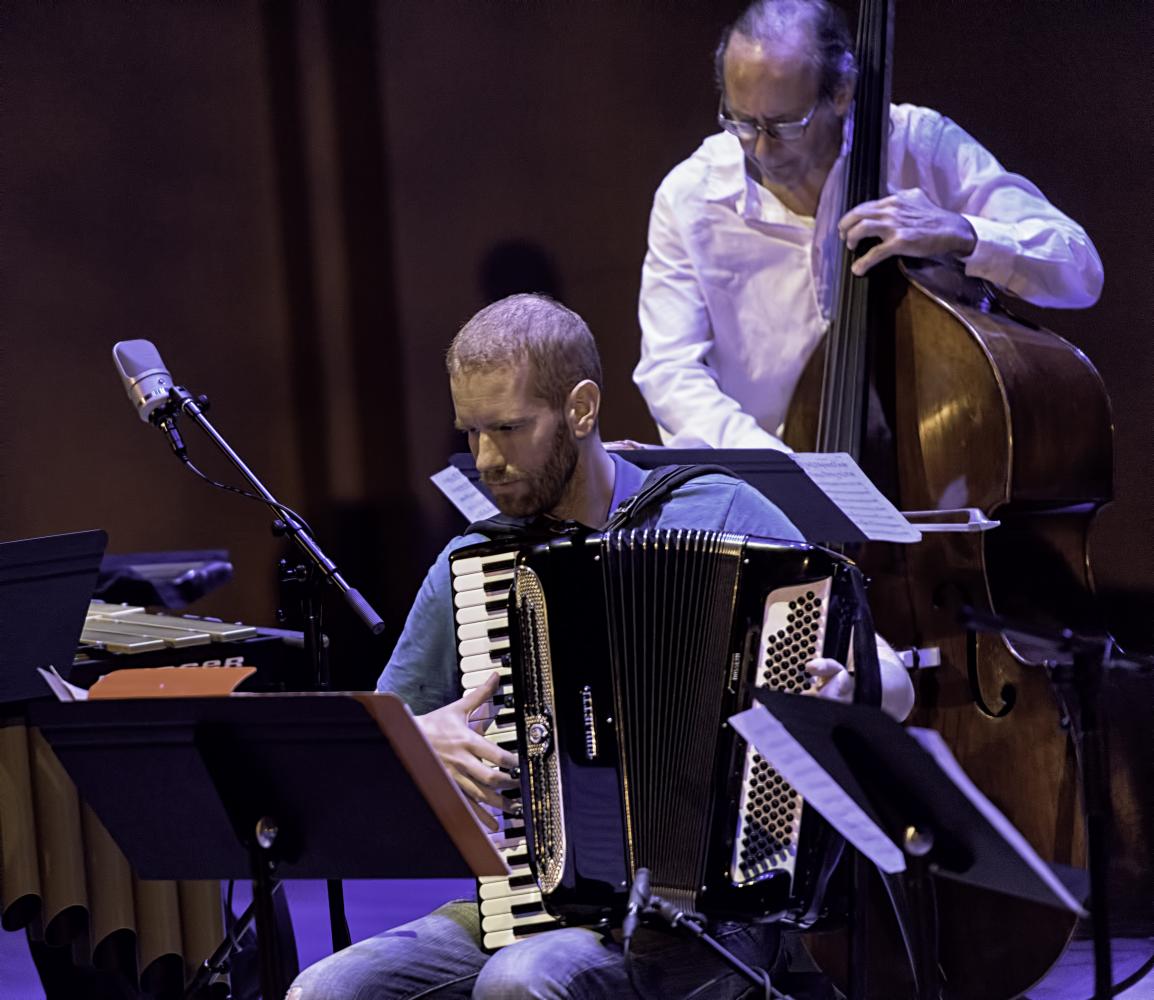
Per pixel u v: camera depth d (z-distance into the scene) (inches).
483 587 329.7
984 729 427.8
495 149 771.4
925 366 454.0
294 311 807.7
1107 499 452.8
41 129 805.9
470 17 764.6
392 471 806.5
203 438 817.5
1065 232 498.3
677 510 346.3
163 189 807.7
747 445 496.7
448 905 358.0
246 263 808.3
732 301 534.6
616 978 310.0
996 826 233.6
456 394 333.1
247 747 277.9
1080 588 450.0
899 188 522.9
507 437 330.0
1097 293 510.9
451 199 781.9
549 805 315.3
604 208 757.9
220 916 405.1
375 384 804.6
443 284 789.9
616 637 313.0
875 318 464.8
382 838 281.9
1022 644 424.8
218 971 382.3
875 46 481.4
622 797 310.7
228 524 820.0
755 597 307.3
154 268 812.6
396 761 268.8
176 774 283.0
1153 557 623.5
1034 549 445.7
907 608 441.1
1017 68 641.6
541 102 759.7
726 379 546.6
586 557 315.9
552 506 338.6
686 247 534.9
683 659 310.0
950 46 652.1
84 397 818.8
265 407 815.1
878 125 479.8
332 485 812.6
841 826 254.2
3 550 361.1
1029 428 437.4
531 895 319.9
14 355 817.5
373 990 326.0
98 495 823.7
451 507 799.7
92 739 283.0
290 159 797.9
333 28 784.3
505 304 339.9
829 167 498.3
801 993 324.5
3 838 378.9
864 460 466.3
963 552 432.1
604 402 767.1
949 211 500.7
